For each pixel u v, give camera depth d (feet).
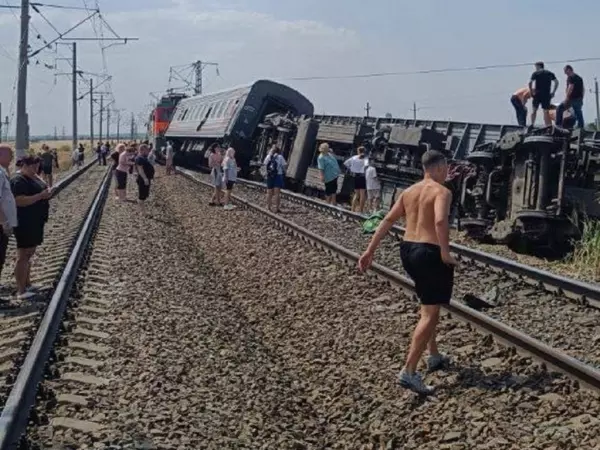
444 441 20.49
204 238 62.75
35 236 36.14
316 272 43.73
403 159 75.36
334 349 30.12
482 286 39.01
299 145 97.81
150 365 25.80
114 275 41.75
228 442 20.29
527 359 25.26
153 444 19.07
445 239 23.62
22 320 31.68
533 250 54.08
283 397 25.11
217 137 123.13
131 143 98.53
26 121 90.94
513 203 55.42
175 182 127.95
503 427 20.79
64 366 24.73
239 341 31.40
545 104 63.36
